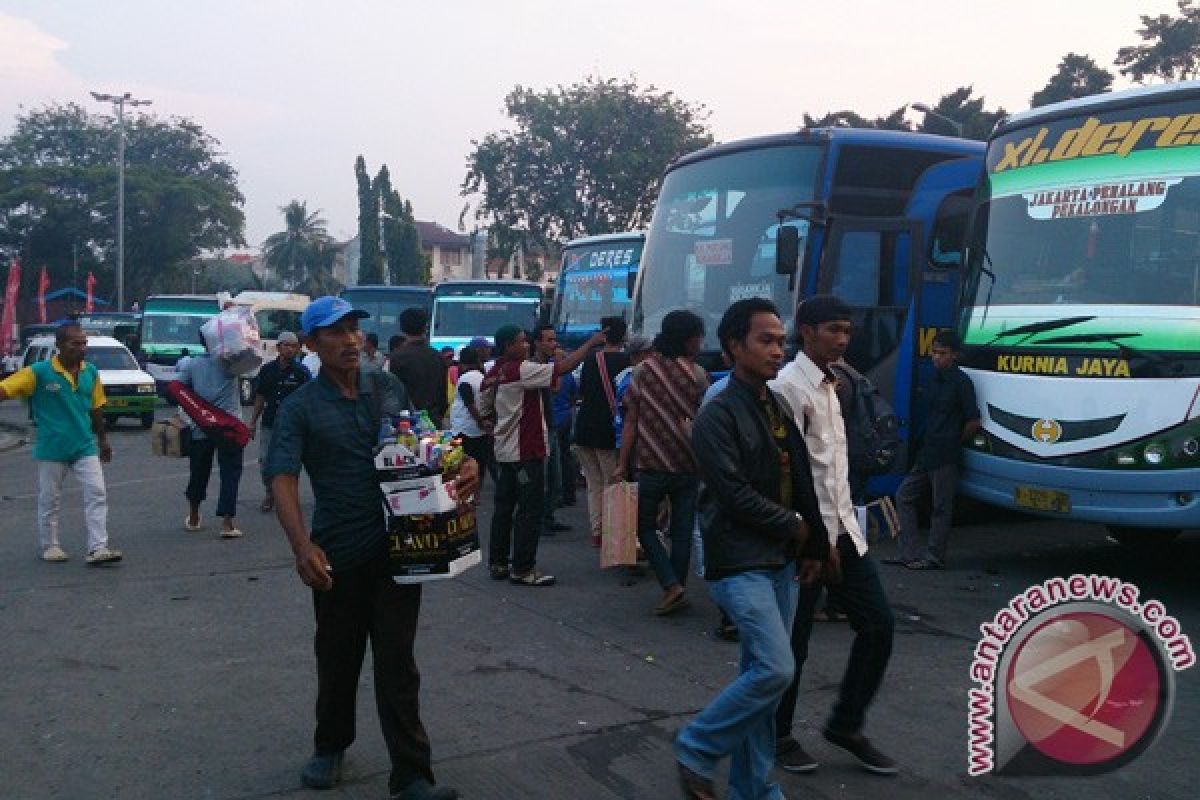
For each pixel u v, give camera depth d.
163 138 67.50
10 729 4.93
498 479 7.95
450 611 7.08
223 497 9.46
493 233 39.31
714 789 4.19
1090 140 7.96
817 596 4.50
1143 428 7.15
